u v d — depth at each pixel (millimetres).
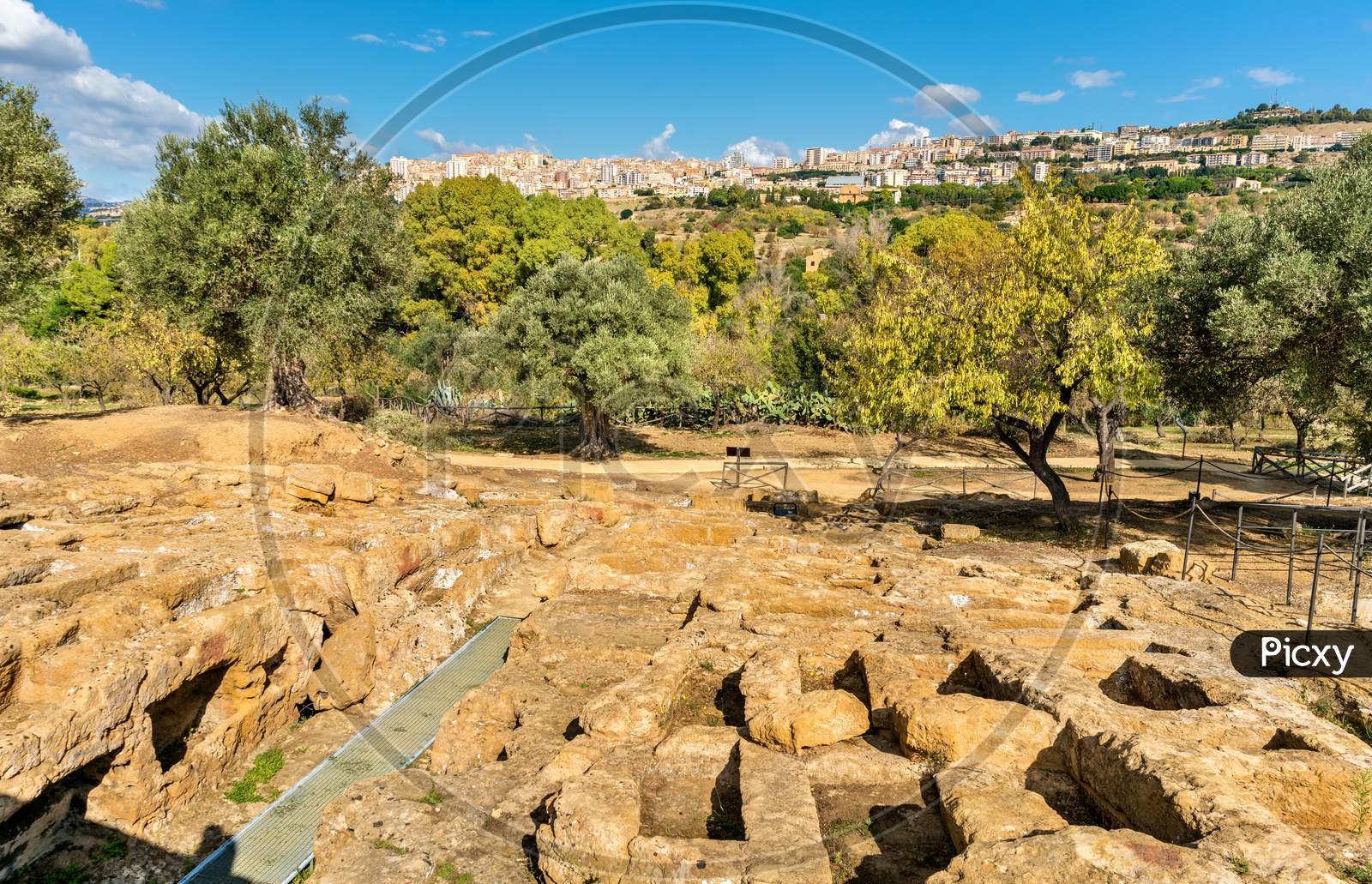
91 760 6293
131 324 28094
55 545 9195
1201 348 16938
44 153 18844
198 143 19734
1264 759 5047
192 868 6445
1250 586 10977
